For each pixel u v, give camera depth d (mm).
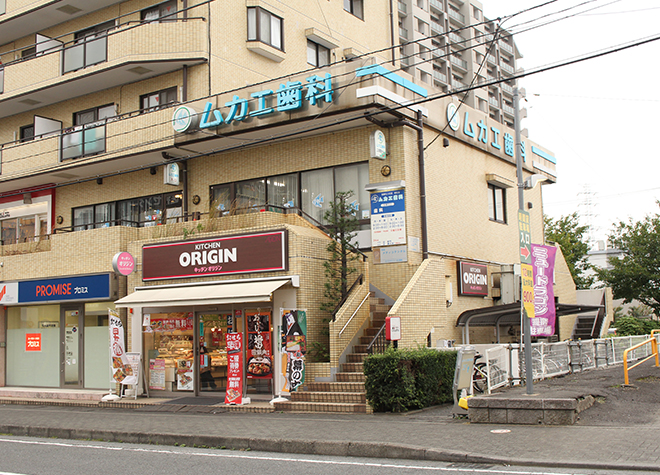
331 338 14094
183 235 16766
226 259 15633
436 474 7492
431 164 17891
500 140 21859
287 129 17328
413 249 16594
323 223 17812
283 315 13836
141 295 16375
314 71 16781
